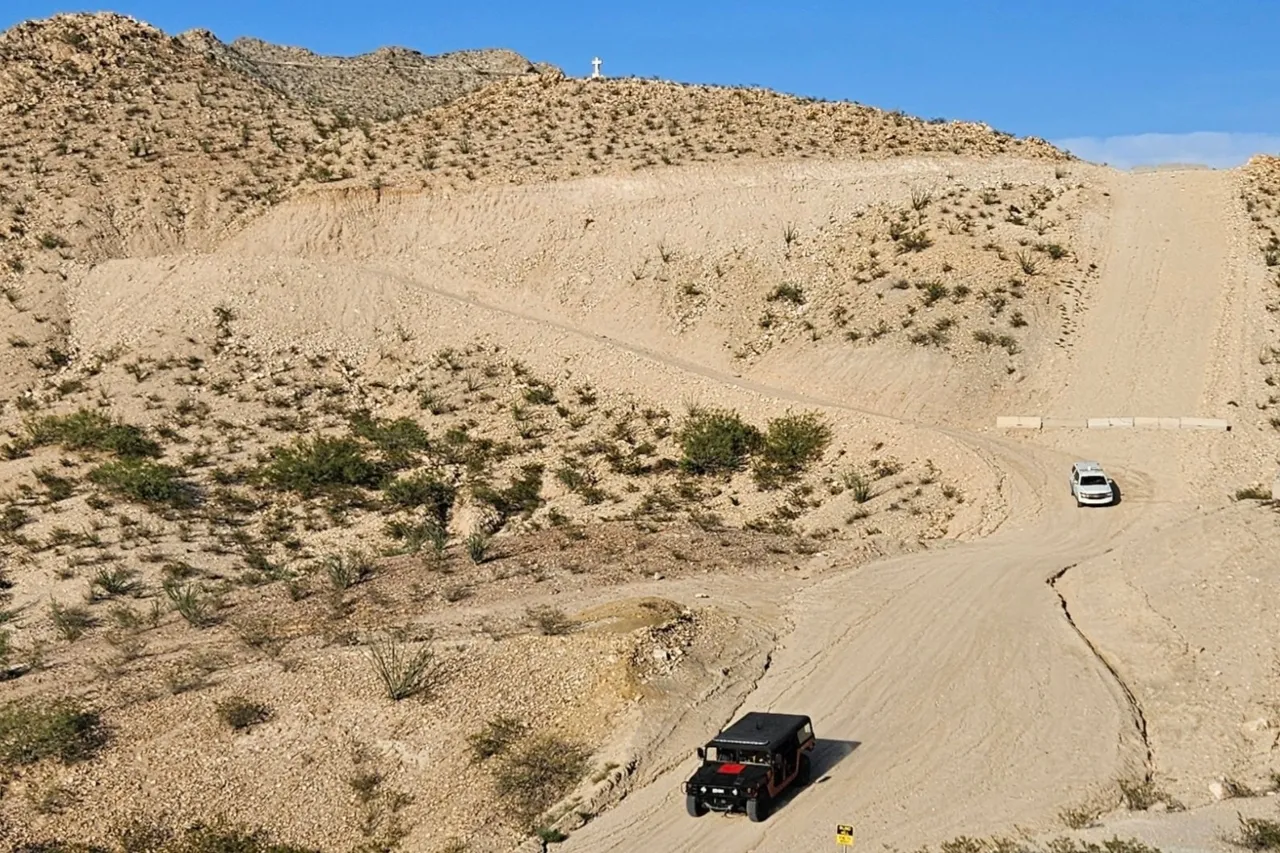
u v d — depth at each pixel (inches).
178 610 1486.2
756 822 930.7
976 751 1016.9
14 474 1957.4
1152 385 2106.3
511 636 1230.9
